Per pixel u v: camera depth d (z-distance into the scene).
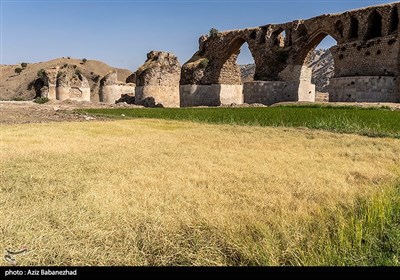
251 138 12.69
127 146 10.20
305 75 48.75
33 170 6.62
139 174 6.44
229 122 19.92
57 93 71.25
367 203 4.76
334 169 7.28
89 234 3.69
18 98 100.81
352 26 42.94
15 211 4.25
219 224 3.98
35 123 18.30
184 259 3.37
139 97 53.38
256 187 5.72
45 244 3.45
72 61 138.88
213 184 5.86
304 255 3.36
